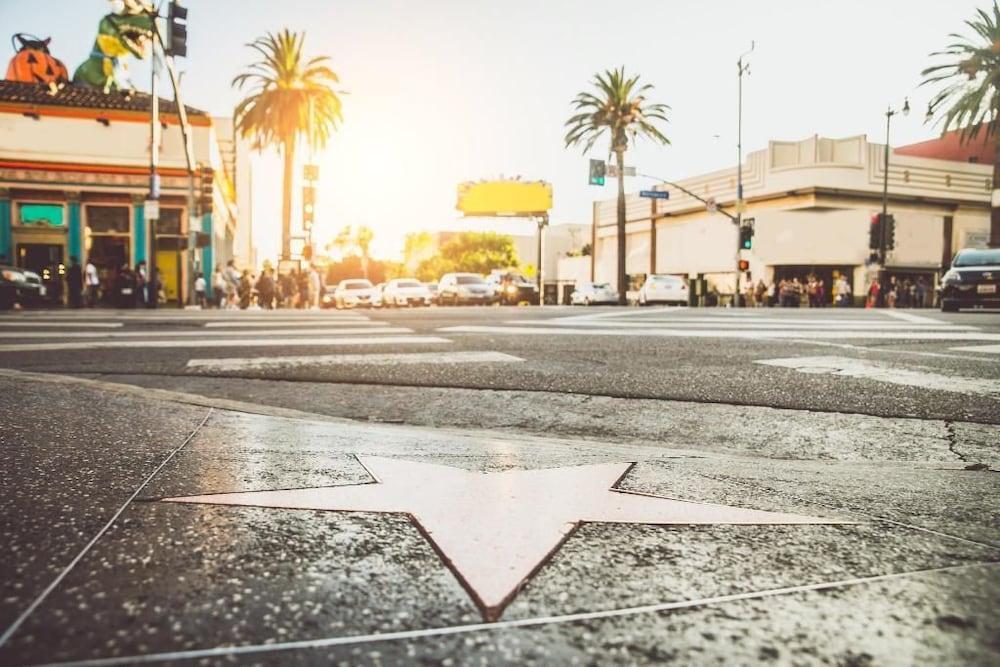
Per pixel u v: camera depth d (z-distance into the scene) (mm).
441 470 1659
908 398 2957
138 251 24859
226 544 1082
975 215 36156
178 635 769
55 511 1241
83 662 699
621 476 1636
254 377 3654
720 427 2484
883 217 26859
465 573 974
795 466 1827
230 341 5539
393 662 719
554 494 1448
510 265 82500
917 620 847
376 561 1023
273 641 760
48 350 4906
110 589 894
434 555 1056
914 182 34375
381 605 867
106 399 2764
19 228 23766
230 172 40656
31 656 709
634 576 986
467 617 836
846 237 32312
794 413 2699
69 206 24141
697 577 987
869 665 729
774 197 33844
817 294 30594
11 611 820
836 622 840
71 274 19688
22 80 29000
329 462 1719
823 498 1478
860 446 2203
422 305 29391
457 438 2131
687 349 4859
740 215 30922
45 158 23812
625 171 30000
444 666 714
